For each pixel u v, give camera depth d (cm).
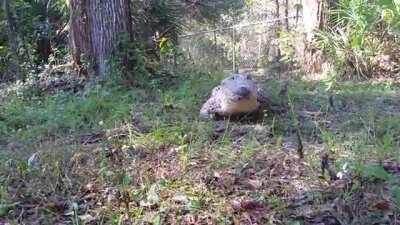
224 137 342
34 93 588
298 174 278
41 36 827
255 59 1117
